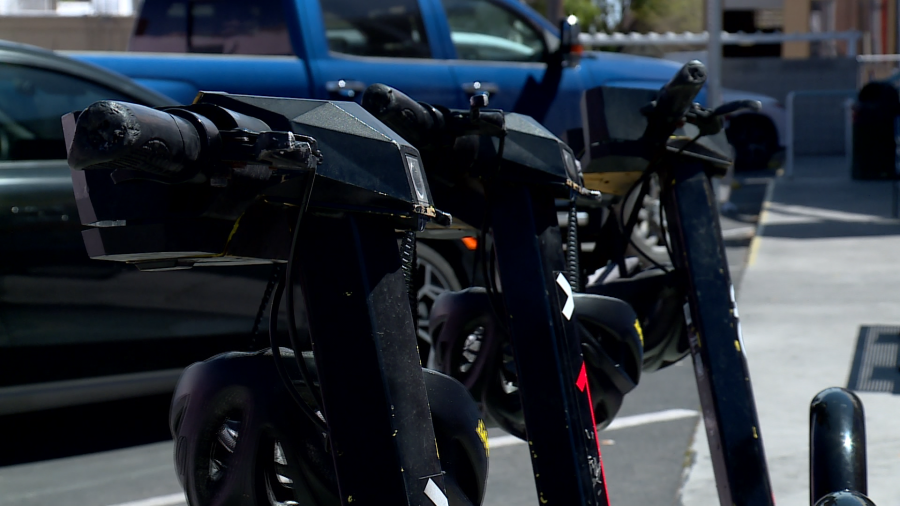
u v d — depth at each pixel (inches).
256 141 46.5
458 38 301.0
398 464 50.4
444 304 90.3
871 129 665.6
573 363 72.5
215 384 56.2
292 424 55.2
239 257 52.6
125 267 185.9
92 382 185.5
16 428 209.8
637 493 165.8
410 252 63.4
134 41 308.3
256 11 276.2
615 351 87.8
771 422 194.5
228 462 55.5
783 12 1210.6
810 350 250.4
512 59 306.5
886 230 450.0
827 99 920.9
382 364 51.0
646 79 319.9
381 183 52.1
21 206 177.6
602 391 86.0
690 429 201.6
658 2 1040.8
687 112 89.4
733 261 393.1
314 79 262.8
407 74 276.7
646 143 90.4
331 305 51.4
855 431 73.0
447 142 67.6
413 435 51.6
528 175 71.4
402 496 50.4
